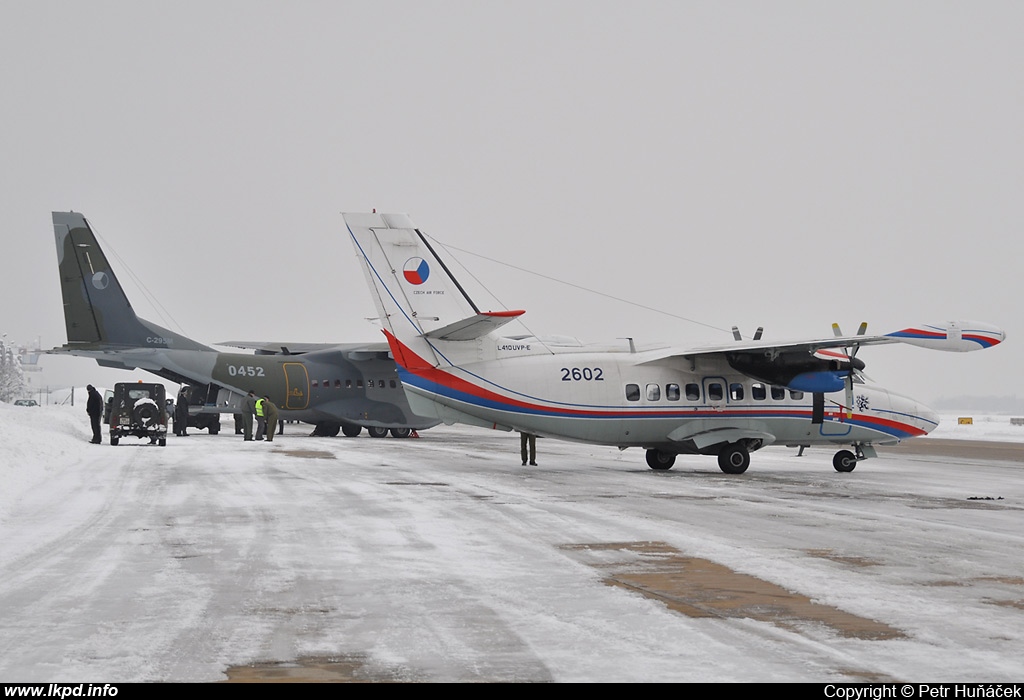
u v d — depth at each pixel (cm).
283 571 1220
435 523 1670
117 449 3638
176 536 1506
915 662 820
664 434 2920
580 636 905
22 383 16038
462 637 900
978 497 2217
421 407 2836
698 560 1314
